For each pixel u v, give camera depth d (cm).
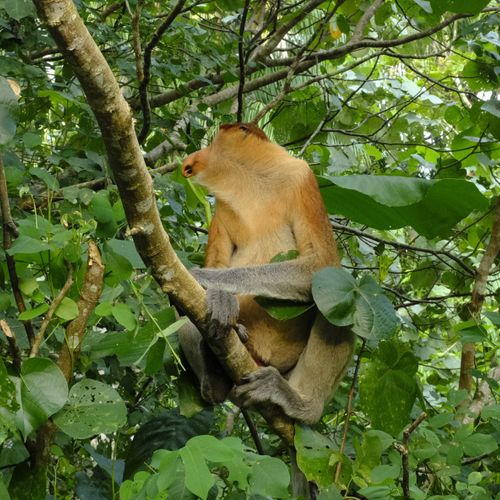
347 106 1338
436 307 1284
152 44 788
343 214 953
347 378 1027
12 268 542
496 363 1198
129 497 513
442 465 695
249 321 859
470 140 1202
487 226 1238
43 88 888
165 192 942
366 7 1296
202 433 819
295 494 777
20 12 765
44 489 534
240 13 1244
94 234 646
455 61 1702
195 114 1061
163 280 587
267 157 880
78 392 531
